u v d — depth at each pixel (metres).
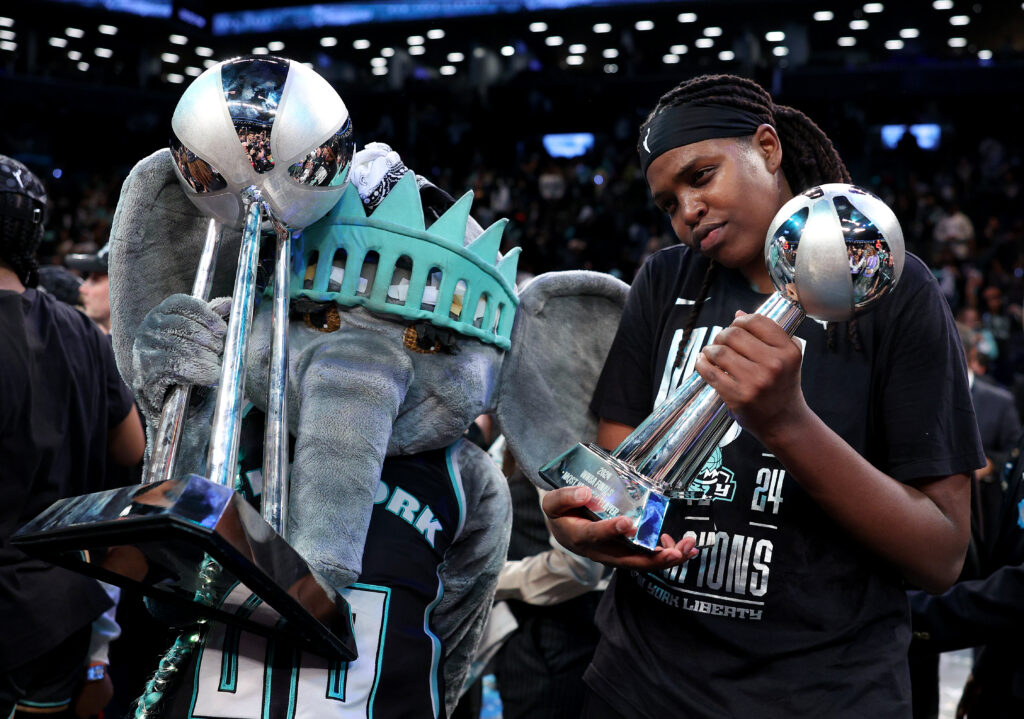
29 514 1.85
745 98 1.24
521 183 19.38
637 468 1.08
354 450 1.11
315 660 1.14
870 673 1.16
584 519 1.10
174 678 1.18
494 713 3.10
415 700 1.20
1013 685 1.61
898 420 1.18
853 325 1.21
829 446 1.07
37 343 1.88
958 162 18.03
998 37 20.34
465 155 20.91
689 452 1.08
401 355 1.21
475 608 1.41
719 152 1.19
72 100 21.03
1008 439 3.82
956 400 1.18
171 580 1.02
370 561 1.20
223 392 1.00
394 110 21.72
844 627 1.18
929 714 2.15
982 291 12.41
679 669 1.22
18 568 1.81
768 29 20.91
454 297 1.26
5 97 20.47
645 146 1.24
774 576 1.20
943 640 1.62
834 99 19.44
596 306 1.52
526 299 1.46
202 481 0.88
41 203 1.98
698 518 1.23
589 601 2.27
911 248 15.25
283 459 1.07
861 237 0.94
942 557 1.16
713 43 22.16
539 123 21.02
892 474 1.19
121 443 2.19
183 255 1.32
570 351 1.49
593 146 20.53
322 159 1.05
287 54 23.86
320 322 1.23
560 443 1.47
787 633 1.18
